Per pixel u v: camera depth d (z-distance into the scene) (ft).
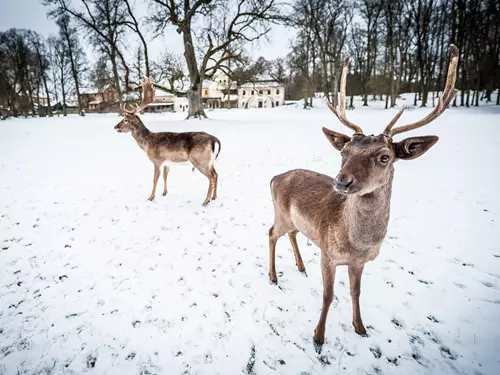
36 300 10.18
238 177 23.91
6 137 45.60
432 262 11.84
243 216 16.80
